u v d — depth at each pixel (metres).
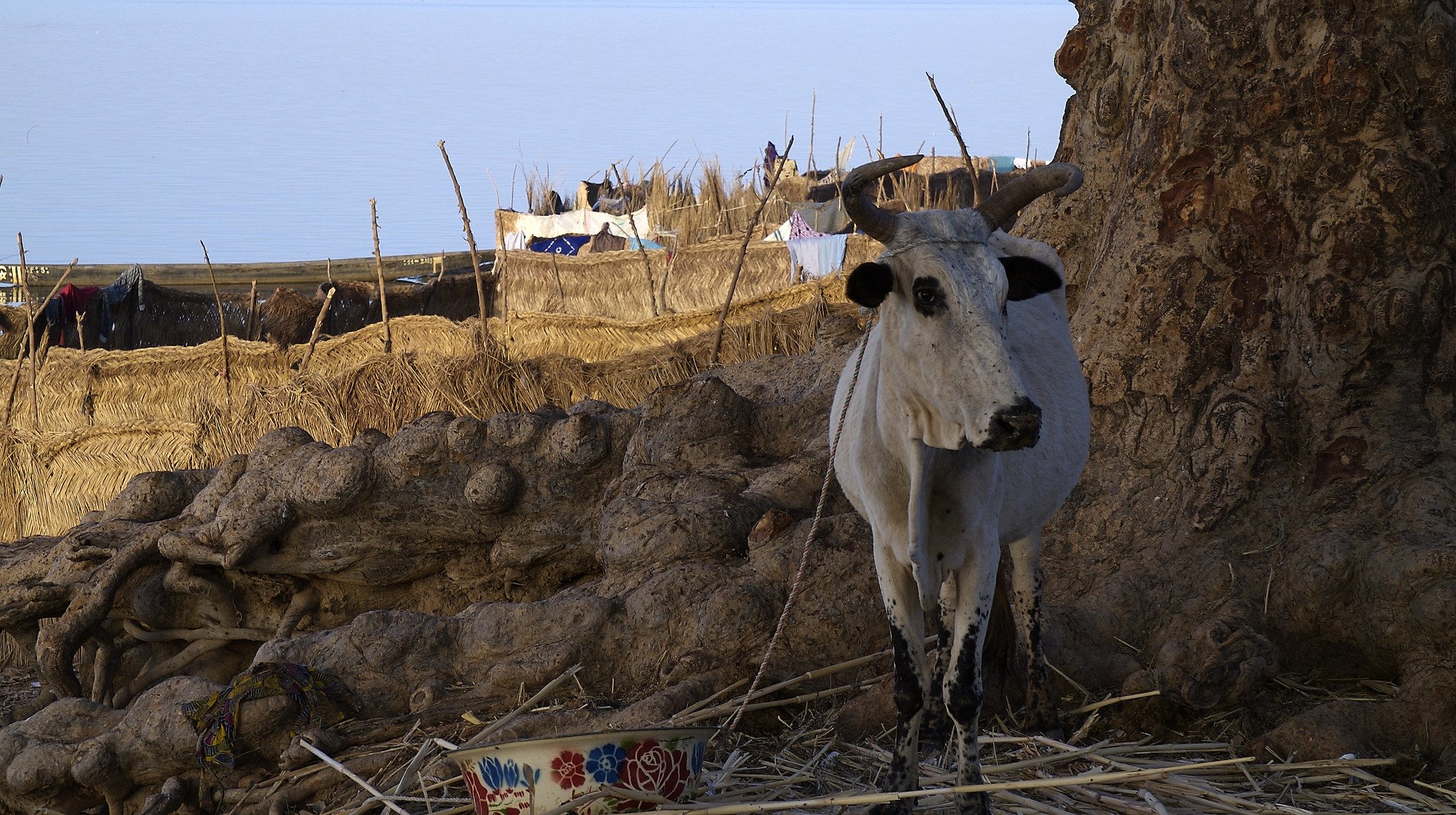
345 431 11.28
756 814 4.57
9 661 10.10
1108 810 4.67
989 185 19.97
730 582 6.22
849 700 5.81
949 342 3.89
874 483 4.50
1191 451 6.49
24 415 14.01
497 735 5.50
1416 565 5.33
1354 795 4.80
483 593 8.41
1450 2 6.47
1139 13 7.76
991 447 3.80
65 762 5.96
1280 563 5.96
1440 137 6.36
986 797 4.34
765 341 11.72
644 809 4.30
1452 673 5.21
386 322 13.85
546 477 8.13
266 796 5.59
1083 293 7.59
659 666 6.13
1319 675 5.80
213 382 13.80
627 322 14.03
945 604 4.95
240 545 7.89
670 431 7.95
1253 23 6.67
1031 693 5.49
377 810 5.25
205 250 14.30
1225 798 4.73
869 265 3.97
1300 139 6.53
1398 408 6.15
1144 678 5.55
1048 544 6.69
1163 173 6.99
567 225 21.88
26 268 15.00
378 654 6.23
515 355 13.45
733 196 20.61
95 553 8.19
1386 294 6.21
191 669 8.33
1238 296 6.67
